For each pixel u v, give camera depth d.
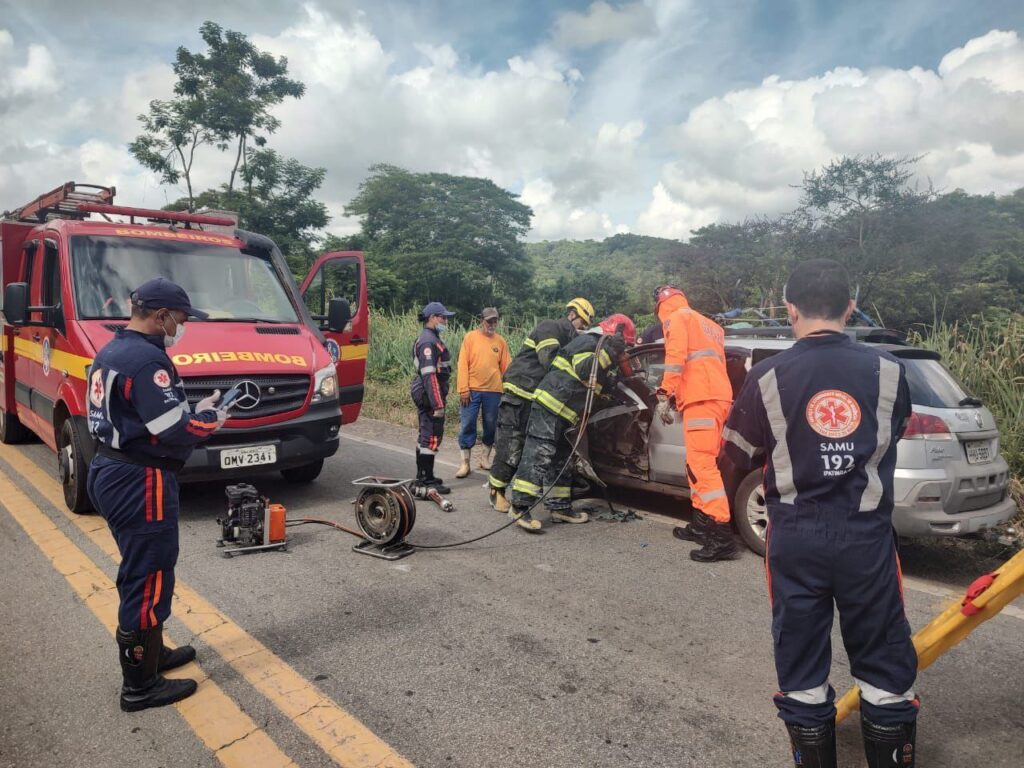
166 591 2.88
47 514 5.38
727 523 4.67
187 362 5.06
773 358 2.29
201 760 2.53
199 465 5.05
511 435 5.78
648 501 6.29
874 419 2.12
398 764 2.52
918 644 2.43
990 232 27.53
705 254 30.59
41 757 2.54
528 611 3.84
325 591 4.08
